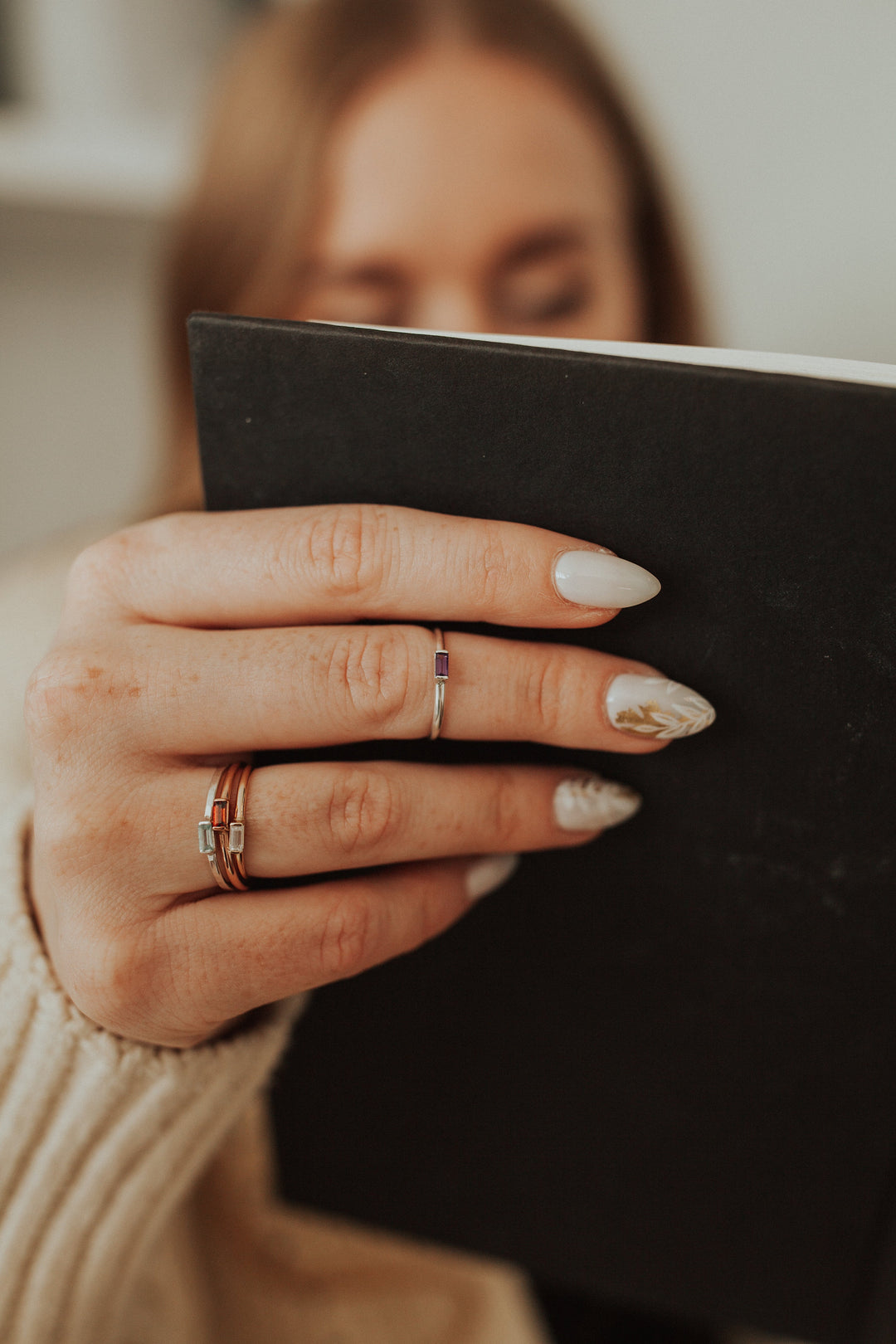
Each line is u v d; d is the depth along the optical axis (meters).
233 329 0.23
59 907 0.23
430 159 0.42
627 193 0.49
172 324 0.53
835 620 0.23
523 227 0.43
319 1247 0.39
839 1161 0.28
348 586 0.23
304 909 0.23
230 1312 0.37
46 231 0.70
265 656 0.23
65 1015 0.24
